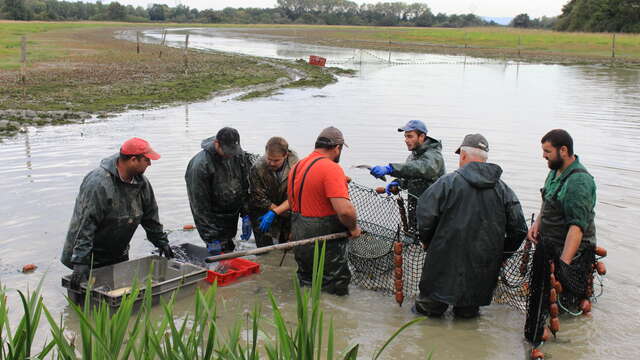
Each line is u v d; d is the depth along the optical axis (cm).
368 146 1219
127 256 631
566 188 530
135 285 371
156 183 960
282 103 1919
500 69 3603
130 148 556
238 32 10588
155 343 342
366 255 675
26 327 344
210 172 682
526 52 5425
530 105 1914
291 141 1262
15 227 755
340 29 12688
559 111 1781
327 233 599
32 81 2356
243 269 659
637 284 632
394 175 687
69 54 3928
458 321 566
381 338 530
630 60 4481
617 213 838
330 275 610
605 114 1723
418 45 6606
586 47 5797
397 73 3262
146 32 9500
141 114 1664
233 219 729
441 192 533
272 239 732
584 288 566
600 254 582
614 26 7819
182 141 1268
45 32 7188
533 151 1200
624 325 553
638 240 741
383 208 792
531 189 938
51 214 806
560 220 552
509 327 555
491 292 551
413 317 573
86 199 553
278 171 705
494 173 529
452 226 531
